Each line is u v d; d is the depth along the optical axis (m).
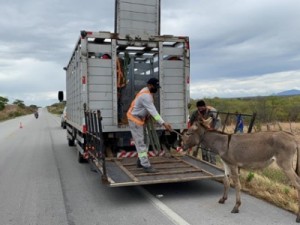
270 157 5.67
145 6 9.12
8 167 10.65
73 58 11.10
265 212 5.73
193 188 7.50
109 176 6.75
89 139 8.34
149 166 7.16
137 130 7.23
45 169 10.16
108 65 8.41
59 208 6.29
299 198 5.31
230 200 6.50
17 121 49.97
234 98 36.72
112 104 8.47
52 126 33.12
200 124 6.51
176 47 8.99
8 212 6.15
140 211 5.95
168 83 8.97
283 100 32.16
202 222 5.29
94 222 5.48
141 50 9.75
